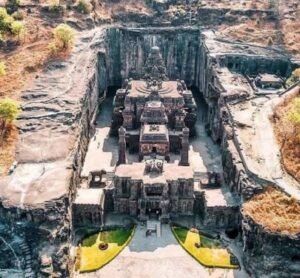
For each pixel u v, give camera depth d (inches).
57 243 2679.6
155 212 3193.9
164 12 5482.3
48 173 3034.0
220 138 4008.4
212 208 3073.3
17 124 3496.6
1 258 2630.4
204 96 4918.8
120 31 5157.5
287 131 3464.6
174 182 3112.7
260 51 4815.5
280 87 4308.6
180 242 2982.3
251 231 2770.7
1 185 2893.7
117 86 5324.8
